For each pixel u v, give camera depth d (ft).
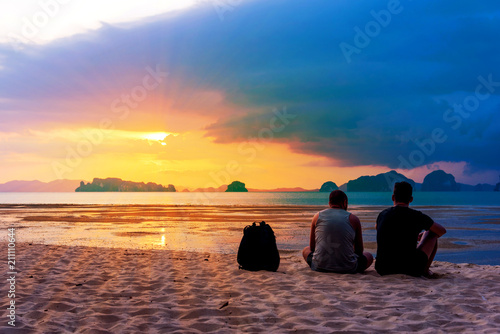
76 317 12.23
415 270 18.84
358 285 16.81
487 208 147.74
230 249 37.99
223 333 10.61
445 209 139.03
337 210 20.67
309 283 17.39
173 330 10.86
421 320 11.59
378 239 19.74
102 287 16.97
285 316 12.32
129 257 26.96
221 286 17.12
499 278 18.60
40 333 10.38
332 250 20.03
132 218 86.07
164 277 19.38
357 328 10.81
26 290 16.10
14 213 107.04
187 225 67.31
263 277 19.25
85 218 85.71
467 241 46.85
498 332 10.28
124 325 11.26
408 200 19.75
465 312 12.44
